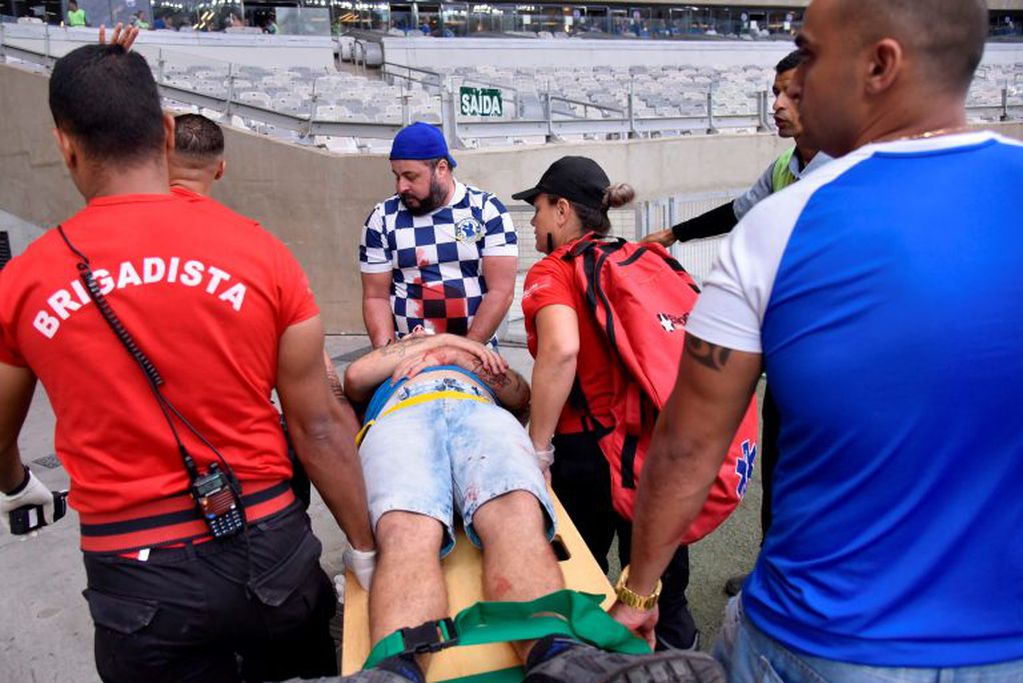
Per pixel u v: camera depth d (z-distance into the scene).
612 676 1.31
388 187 7.24
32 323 1.46
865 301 1.05
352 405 2.85
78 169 1.55
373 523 2.01
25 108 8.27
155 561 1.53
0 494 1.80
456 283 3.29
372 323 3.34
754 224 1.14
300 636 1.80
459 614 1.59
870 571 1.11
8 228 8.61
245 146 7.55
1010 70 21.31
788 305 1.10
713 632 2.84
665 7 23.36
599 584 1.95
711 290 1.18
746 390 1.20
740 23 23.27
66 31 12.18
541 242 2.42
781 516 1.21
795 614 1.17
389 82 14.94
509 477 2.02
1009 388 1.03
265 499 1.63
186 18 14.94
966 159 1.08
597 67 19.56
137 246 1.47
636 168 9.85
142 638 1.55
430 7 19.75
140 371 1.47
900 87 1.10
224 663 1.73
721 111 11.72
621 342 2.07
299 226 7.58
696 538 2.16
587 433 2.26
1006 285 1.02
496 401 2.79
